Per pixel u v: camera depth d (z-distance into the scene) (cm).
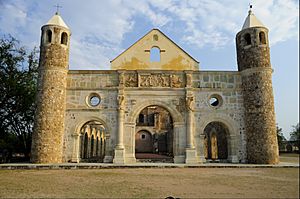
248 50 2769
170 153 4691
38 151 2483
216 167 2272
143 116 6144
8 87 3077
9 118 3200
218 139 3488
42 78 2627
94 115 2709
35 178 1595
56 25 2747
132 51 3147
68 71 2792
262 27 2781
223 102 2769
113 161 2545
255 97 2658
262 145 2550
